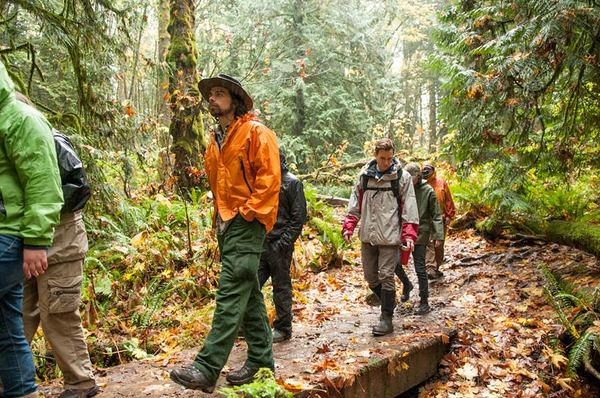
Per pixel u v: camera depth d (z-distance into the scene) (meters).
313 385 3.45
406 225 4.44
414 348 4.30
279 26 16.61
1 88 2.40
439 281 6.65
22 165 2.41
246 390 2.87
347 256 7.93
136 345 4.74
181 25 10.02
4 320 2.50
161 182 9.36
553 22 4.62
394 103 20.94
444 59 6.44
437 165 9.79
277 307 4.52
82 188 2.93
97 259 5.99
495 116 5.66
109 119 7.08
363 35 16.84
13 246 2.42
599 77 5.37
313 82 16.56
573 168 6.62
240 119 3.15
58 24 6.12
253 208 2.99
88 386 3.17
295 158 15.23
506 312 5.38
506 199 7.23
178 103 9.02
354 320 5.23
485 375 4.41
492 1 6.64
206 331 4.98
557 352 4.55
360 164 13.13
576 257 6.51
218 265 6.61
